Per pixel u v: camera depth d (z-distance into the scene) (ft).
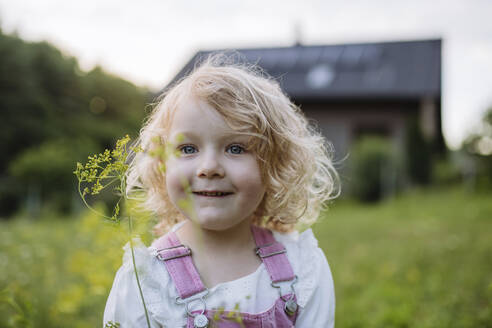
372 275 13.48
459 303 10.46
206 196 3.77
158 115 4.30
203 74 4.05
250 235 4.40
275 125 4.20
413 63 48.91
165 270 4.01
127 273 4.00
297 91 46.68
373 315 9.78
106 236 5.84
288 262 4.35
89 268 7.41
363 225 25.17
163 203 4.65
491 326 9.00
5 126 69.82
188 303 3.87
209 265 4.08
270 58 52.54
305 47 53.52
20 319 4.59
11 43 76.18
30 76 78.79
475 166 56.39
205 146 3.80
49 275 10.62
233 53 6.28
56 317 7.61
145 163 4.52
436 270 13.87
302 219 5.24
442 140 65.26
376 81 47.21
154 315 3.86
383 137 49.34
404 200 39.42
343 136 47.19
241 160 3.86
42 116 77.56
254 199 3.94
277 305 4.09
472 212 29.32
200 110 3.80
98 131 89.81
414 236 21.27
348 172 42.22
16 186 44.68
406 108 46.98
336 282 12.63
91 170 3.31
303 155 4.56
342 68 49.24
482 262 14.98
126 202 3.31
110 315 3.99
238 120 3.81
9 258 13.07
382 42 52.37
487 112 58.49
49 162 39.47
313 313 4.33
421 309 10.17
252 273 4.15
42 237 18.24
